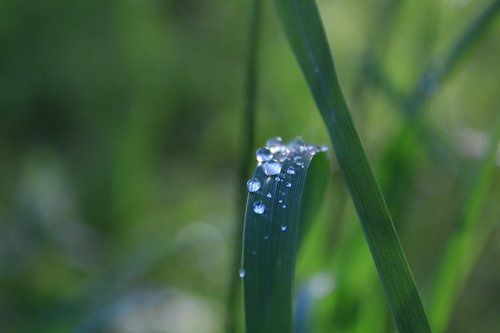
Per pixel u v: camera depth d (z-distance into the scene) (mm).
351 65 566
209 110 837
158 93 754
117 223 628
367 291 304
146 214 645
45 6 846
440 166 430
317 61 257
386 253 247
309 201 273
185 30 882
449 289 292
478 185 290
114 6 835
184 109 825
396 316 246
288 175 253
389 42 336
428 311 295
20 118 817
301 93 463
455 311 450
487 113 545
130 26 833
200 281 528
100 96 799
